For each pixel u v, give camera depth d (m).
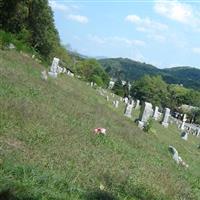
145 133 36.94
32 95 26.52
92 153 18.53
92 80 132.12
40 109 22.47
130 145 25.78
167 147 33.53
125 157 21.09
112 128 28.98
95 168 16.08
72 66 124.75
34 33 78.69
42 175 12.23
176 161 28.47
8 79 28.50
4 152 13.29
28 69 43.00
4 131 16.05
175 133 58.78
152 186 16.91
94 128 24.69
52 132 18.88
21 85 28.33
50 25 83.06
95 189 13.39
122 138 26.98
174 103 166.12
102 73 152.00
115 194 13.91
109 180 15.18
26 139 16.17
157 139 37.53
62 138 18.70
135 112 63.75
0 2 64.50
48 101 27.23
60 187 12.12
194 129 92.38
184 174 24.53
